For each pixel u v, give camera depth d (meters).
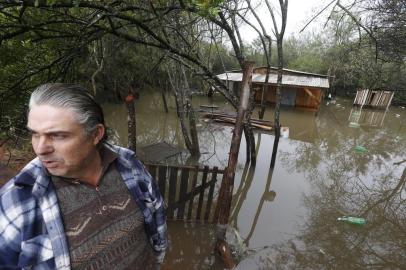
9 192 1.03
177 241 4.95
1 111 3.74
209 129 12.33
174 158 8.62
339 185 7.68
